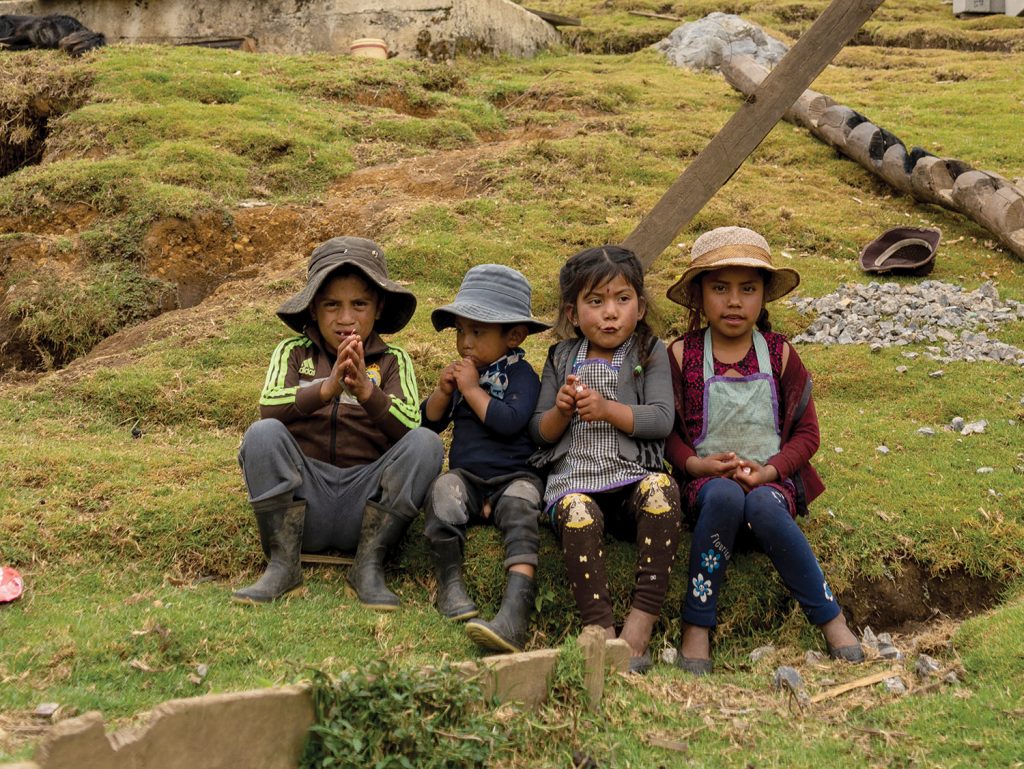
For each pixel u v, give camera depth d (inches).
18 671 132.8
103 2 587.2
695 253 174.2
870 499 187.2
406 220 316.8
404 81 466.9
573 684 128.8
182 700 102.5
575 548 151.9
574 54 691.4
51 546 166.1
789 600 166.9
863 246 326.6
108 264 302.4
